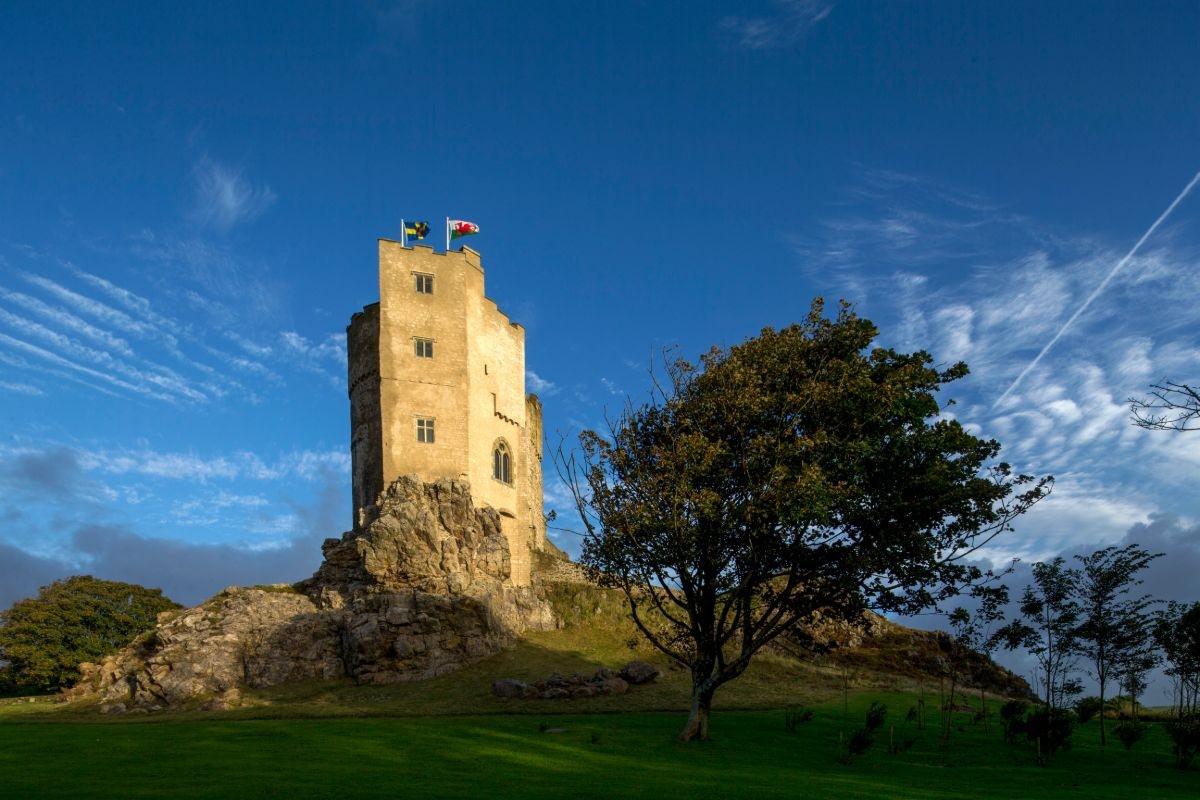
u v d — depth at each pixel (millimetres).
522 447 79312
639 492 42000
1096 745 45688
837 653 69188
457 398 71938
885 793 29703
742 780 30672
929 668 69250
